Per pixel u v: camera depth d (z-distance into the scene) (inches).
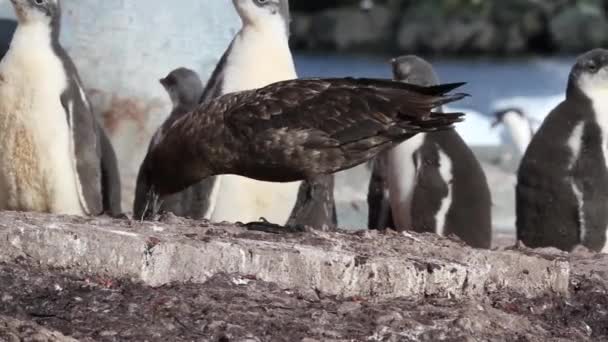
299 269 404.2
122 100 731.4
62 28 733.3
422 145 661.9
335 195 820.6
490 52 2714.1
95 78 732.7
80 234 394.9
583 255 508.7
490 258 436.1
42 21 578.9
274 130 422.3
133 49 733.3
